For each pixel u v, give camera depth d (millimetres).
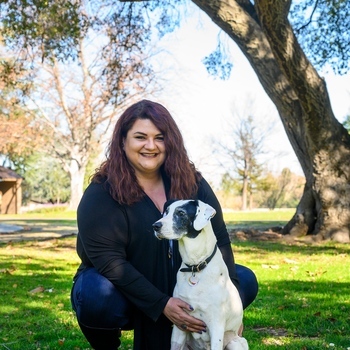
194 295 3174
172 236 3131
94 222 3393
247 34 13633
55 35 13250
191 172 3654
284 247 12258
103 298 3354
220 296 3182
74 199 39594
